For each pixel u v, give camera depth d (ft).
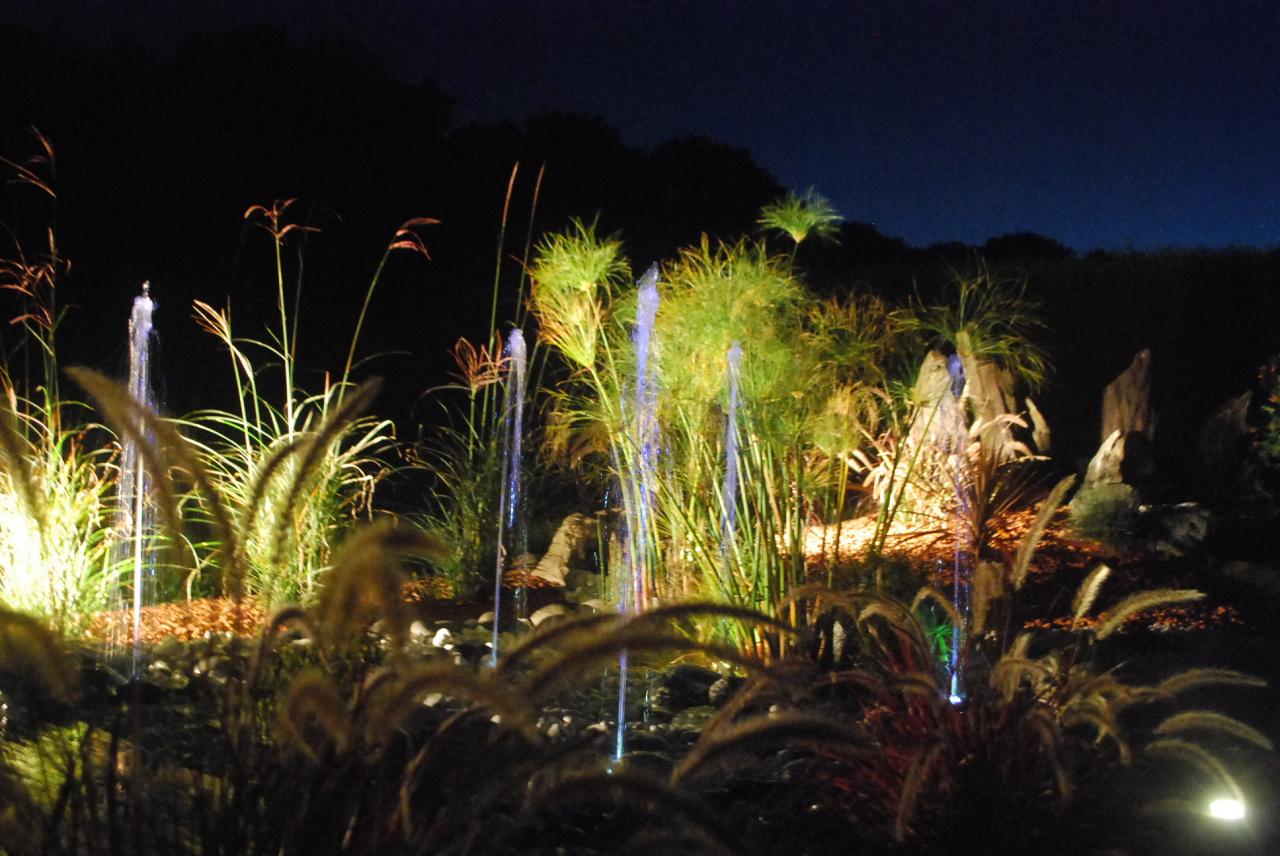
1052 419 43.75
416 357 57.36
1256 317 41.04
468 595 27.66
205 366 52.34
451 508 33.35
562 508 36.29
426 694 7.61
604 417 22.88
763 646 19.66
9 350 48.19
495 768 9.18
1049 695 14.14
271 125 61.87
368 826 8.53
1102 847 12.79
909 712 13.69
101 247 55.77
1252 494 33.73
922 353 33.83
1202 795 14.65
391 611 7.82
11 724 12.10
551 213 68.54
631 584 22.21
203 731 11.47
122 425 8.18
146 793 9.26
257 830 8.49
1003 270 45.27
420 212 64.69
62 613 19.57
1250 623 24.53
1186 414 41.96
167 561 24.20
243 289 57.21
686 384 21.57
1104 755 13.65
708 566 20.65
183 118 60.03
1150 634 23.08
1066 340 43.75
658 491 22.13
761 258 21.93
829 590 13.88
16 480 8.66
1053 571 27.53
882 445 31.53
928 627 21.77
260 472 8.96
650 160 73.87
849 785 13.35
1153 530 29.99
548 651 20.38
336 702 7.38
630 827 11.91
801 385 21.01
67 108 57.88
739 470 20.86
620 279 24.66
